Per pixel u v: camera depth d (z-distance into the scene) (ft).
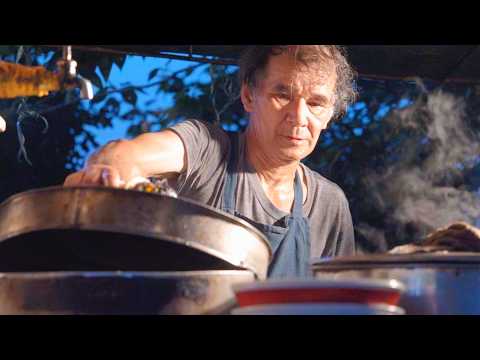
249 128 7.58
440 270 4.48
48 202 4.47
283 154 7.21
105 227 4.36
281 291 3.76
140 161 6.59
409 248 5.10
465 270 4.48
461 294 4.45
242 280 4.31
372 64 8.87
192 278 4.08
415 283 4.50
